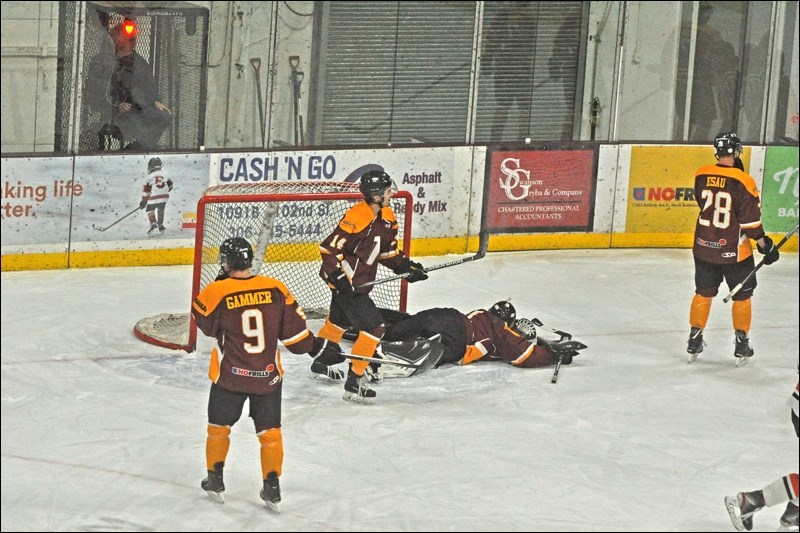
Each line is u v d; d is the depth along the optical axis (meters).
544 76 36.34
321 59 34.59
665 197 34.09
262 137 32.81
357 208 21.05
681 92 36.97
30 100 34.69
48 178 28.55
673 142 33.81
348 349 23.39
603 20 36.16
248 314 16.28
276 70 32.47
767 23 35.81
